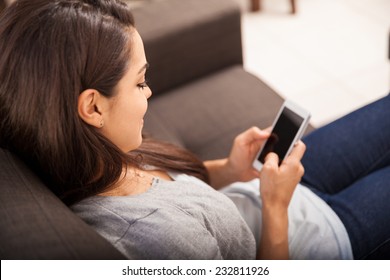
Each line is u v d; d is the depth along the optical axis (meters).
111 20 0.63
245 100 1.48
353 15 2.67
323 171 1.10
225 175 1.11
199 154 1.33
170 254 0.67
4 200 0.62
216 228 0.76
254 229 0.94
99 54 0.62
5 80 0.62
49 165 0.68
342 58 2.34
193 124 1.42
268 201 0.89
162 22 1.51
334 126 1.17
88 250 0.56
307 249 0.91
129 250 0.66
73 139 0.65
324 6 2.79
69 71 0.60
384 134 1.11
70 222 0.60
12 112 0.64
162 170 0.90
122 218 0.68
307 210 0.95
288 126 0.98
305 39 2.53
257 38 2.59
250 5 2.85
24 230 0.57
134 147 0.76
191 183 0.82
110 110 0.67
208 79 1.61
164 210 0.71
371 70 2.24
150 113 1.46
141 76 0.70
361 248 0.94
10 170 0.67
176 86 1.60
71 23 0.60
